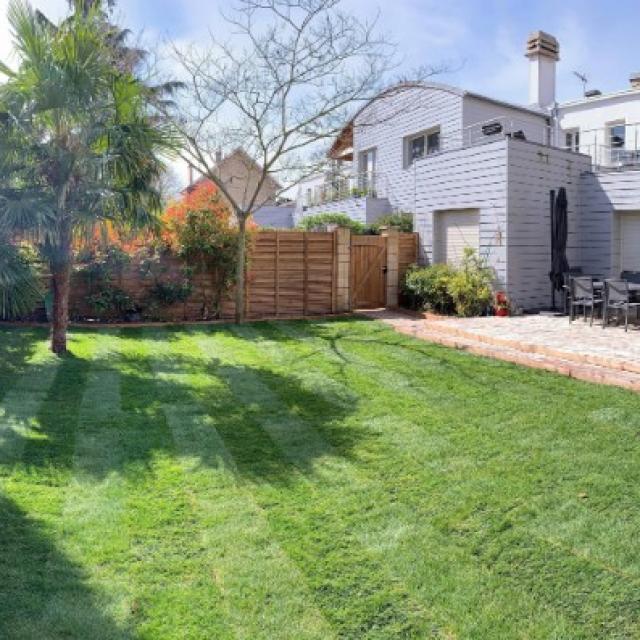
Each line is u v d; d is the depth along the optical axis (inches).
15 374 312.8
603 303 427.2
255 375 320.2
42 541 146.2
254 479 185.0
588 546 141.6
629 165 573.9
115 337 432.5
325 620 119.1
